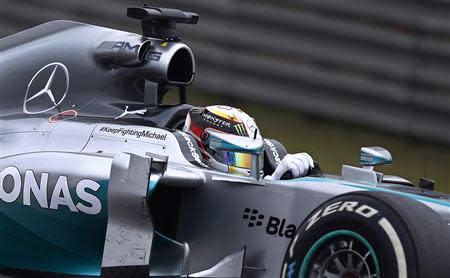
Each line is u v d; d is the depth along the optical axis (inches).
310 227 768.3
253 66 1656.0
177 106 964.0
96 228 879.1
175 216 888.3
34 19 1771.7
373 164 972.6
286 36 1627.7
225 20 1669.5
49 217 900.6
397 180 997.2
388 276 717.9
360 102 1583.4
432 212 756.6
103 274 823.7
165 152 890.7
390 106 1560.0
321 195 820.0
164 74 964.0
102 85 983.6
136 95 979.9
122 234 813.9
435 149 1535.4
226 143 850.1
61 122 953.5
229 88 1674.5
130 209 804.0
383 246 723.4
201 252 874.1
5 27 1795.0
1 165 935.7
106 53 984.9
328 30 1598.2
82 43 1008.9
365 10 1565.0
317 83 1612.9
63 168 890.1
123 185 802.8
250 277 850.1
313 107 1622.8
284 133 1588.3
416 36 1533.0
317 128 1619.1
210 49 1685.5
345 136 1574.8
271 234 840.9
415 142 1549.0
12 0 1787.6
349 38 1579.7
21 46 1038.4
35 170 908.0
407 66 1542.8
